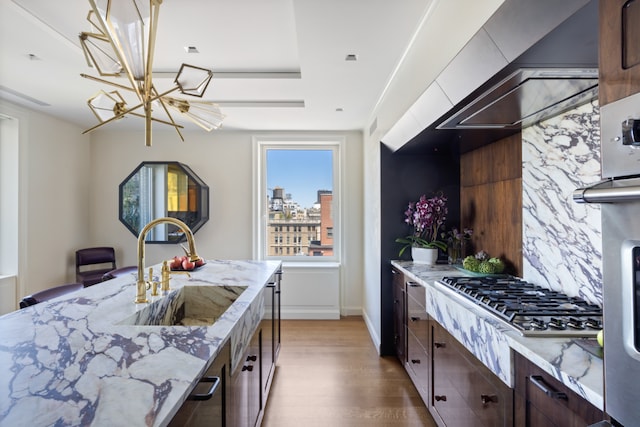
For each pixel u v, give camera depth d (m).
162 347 1.02
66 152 3.85
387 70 2.44
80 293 1.70
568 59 1.04
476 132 2.04
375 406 2.23
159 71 2.59
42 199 3.54
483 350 1.28
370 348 3.21
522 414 1.07
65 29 1.96
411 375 2.40
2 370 0.86
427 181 2.99
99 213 4.22
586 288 1.46
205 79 1.78
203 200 4.09
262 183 4.39
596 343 1.02
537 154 1.81
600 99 0.71
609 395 0.68
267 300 2.20
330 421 2.07
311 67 2.40
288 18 1.93
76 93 2.94
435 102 1.64
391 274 3.01
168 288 1.79
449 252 2.77
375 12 1.74
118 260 4.21
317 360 2.94
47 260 3.60
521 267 1.98
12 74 2.56
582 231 1.49
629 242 0.64
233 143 4.27
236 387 1.33
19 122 3.27
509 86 1.27
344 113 3.50
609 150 0.69
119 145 4.24
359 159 4.24
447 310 1.66
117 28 1.31
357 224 4.24
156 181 4.03
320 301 4.17
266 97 3.09
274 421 2.07
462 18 1.38
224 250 4.26
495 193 2.30
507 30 0.99
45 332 1.14
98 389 0.77
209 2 1.77
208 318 1.92
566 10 0.80
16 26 1.91
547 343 1.04
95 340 1.07
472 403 1.43
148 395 0.75
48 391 0.76
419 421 2.06
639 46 0.61
